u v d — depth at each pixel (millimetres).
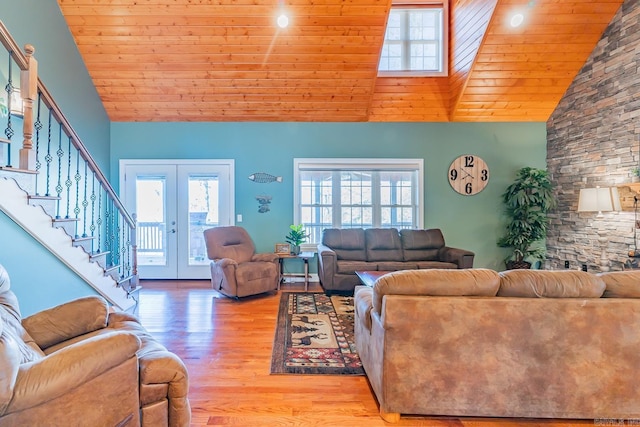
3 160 2916
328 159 5559
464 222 5613
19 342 1475
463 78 4941
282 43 4426
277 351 2846
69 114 4336
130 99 5105
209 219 5559
